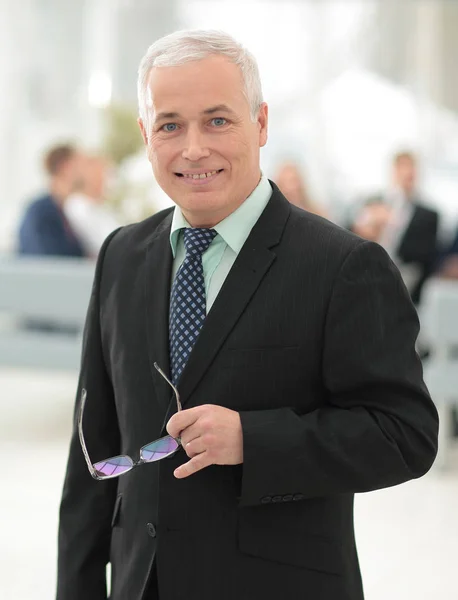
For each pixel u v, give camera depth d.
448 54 8.77
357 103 8.94
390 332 1.22
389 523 3.26
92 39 8.71
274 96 9.03
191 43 1.22
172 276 1.35
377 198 6.21
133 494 1.30
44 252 5.29
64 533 1.42
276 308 1.23
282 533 1.23
